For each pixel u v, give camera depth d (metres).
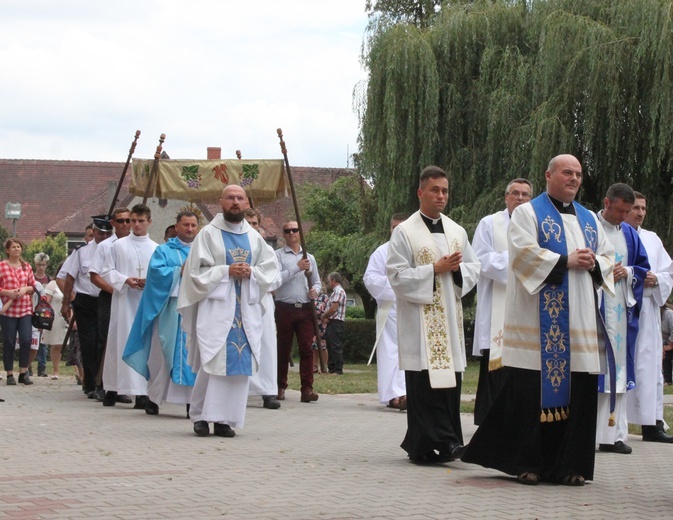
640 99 20.59
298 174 57.41
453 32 24.30
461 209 23.22
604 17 21.95
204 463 7.50
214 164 14.20
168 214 41.12
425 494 6.43
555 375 6.98
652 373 9.73
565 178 7.24
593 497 6.51
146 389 11.85
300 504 5.97
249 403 12.81
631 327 8.95
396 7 40.28
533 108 22.05
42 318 16.11
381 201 24.44
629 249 9.13
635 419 9.74
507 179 22.38
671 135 19.80
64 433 9.18
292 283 13.19
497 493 6.55
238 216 9.45
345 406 12.66
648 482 7.19
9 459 7.55
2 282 15.68
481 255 9.56
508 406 7.09
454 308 7.93
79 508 5.71
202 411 9.21
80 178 59.78
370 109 24.14
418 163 23.97
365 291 35.50
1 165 59.75
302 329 13.19
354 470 7.35
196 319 9.29
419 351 7.78
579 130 21.12
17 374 18.33
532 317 7.08
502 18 24.20
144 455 7.85
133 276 12.15
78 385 15.64
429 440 7.68
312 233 39.12
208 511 5.70
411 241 7.94
